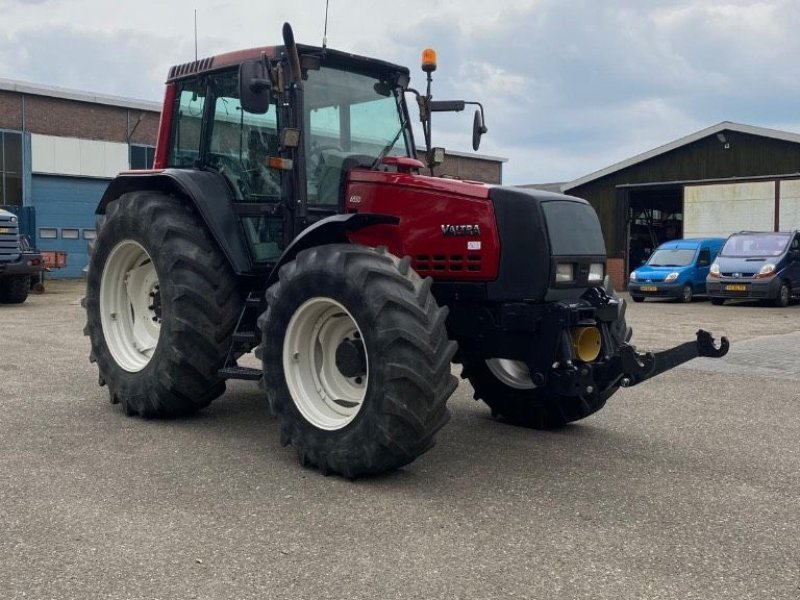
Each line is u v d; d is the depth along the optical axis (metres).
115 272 5.94
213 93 5.78
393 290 4.13
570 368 4.61
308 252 4.54
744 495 4.16
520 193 4.66
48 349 9.01
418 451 4.18
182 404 5.47
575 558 3.27
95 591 2.91
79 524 3.56
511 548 3.37
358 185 5.18
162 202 5.60
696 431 5.62
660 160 26.05
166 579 3.01
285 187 5.14
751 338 11.59
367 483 4.25
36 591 2.90
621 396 6.93
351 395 4.52
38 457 4.62
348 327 4.54
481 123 5.91
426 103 5.91
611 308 4.98
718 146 24.80
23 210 23.80
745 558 3.30
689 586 3.03
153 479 4.23
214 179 5.57
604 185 27.36
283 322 4.56
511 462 4.73
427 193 4.88
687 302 20.61
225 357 5.39
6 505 3.79
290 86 5.12
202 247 5.38
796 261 19.12
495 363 5.71
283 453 4.80
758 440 5.38
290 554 3.27
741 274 18.69
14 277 15.45
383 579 3.04
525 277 4.61
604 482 4.35
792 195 23.42
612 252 27.34
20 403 6.10
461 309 4.93
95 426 5.39
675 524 3.70
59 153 29.52
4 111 28.22
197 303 5.26
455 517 3.74
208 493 4.02
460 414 6.14
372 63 5.51
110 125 30.72
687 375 8.08
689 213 25.48
